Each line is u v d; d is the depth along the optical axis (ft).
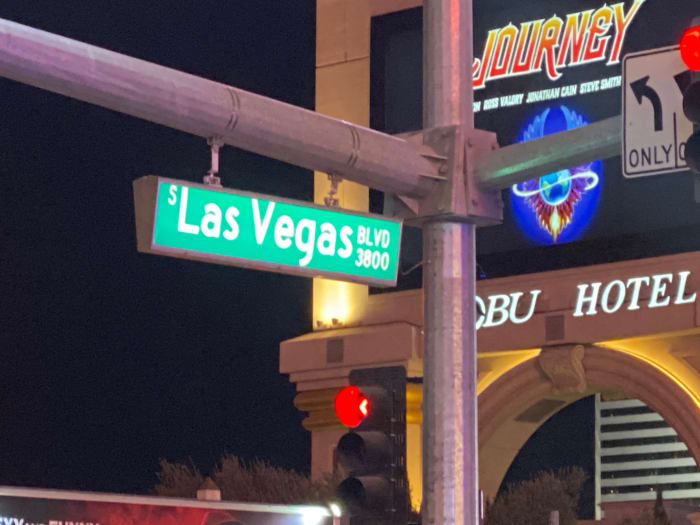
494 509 110.73
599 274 113.19
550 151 34.01
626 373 112.27
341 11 131.23
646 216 111.45
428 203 35.42
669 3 113.19
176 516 43.96
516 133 119.34
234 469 112.27
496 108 120.78
